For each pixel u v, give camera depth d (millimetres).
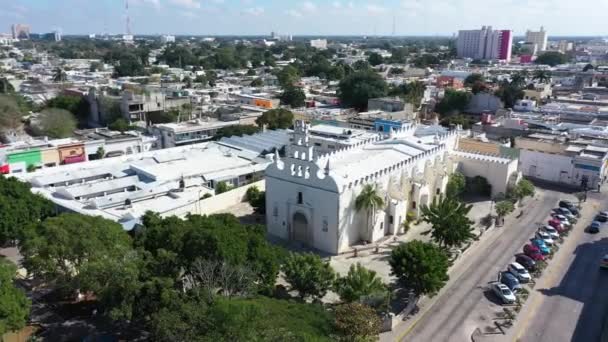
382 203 70188
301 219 72125
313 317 40562
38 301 54656
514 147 113250
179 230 51094
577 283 61250
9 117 137250
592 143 111312
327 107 194125
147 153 104938
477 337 49625
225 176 95188
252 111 161625
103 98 163875
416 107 181000
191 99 174875
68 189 81750
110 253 48781
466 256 68562
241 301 38906
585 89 198000
